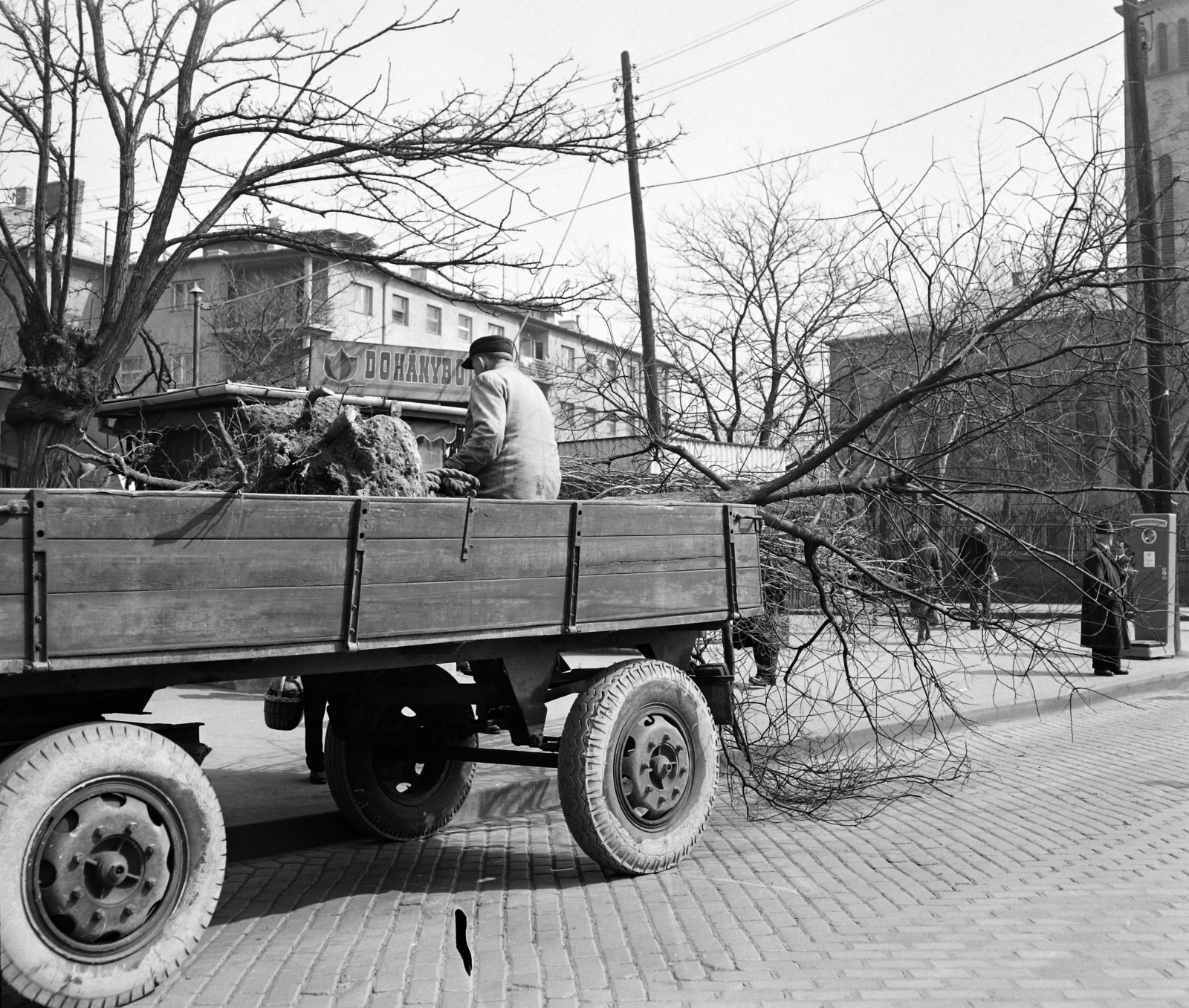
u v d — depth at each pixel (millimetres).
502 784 7281
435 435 13289
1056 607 14062
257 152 9781
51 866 3484
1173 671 14344
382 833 6180
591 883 5309
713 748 5816
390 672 5793
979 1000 3678
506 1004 3674
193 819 3834
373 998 3754
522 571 4855
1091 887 5121
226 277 32156
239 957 4234
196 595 3697
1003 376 7723
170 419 11930
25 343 9602
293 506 3988
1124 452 10078
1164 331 8438
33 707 4062
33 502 3322
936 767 8531
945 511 8633
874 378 8844
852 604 8406
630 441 10305
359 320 34938
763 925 4562
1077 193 7266
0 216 9664
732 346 14656
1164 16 35938
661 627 5664
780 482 7988
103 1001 3549
